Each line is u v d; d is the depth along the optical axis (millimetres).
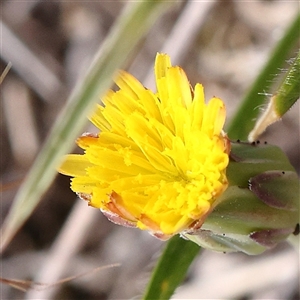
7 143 141
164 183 68
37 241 133
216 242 72
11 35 142
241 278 112
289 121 121
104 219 130
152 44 135
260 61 128
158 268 79
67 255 118
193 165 68
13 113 141
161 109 69
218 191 66
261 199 71
